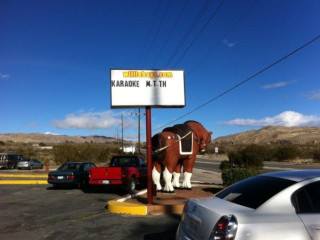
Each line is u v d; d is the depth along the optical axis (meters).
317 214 3.95
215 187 14.34
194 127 13.05
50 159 47.41
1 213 10.26
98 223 8.46
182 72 11.19
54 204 12.04
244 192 4.54
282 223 3.81
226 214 3.90
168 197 11.38
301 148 71.69
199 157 75.94
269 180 4.61
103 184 14.69
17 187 18.34
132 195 11.95
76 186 18.00
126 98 10.73
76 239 7.03
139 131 67.56
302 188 4.15
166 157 11.87
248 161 19.89
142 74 10.91
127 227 7.95
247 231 3.72
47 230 7.90
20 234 7.56
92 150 43.72
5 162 38.50
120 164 16.44
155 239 6.93
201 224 4.13
